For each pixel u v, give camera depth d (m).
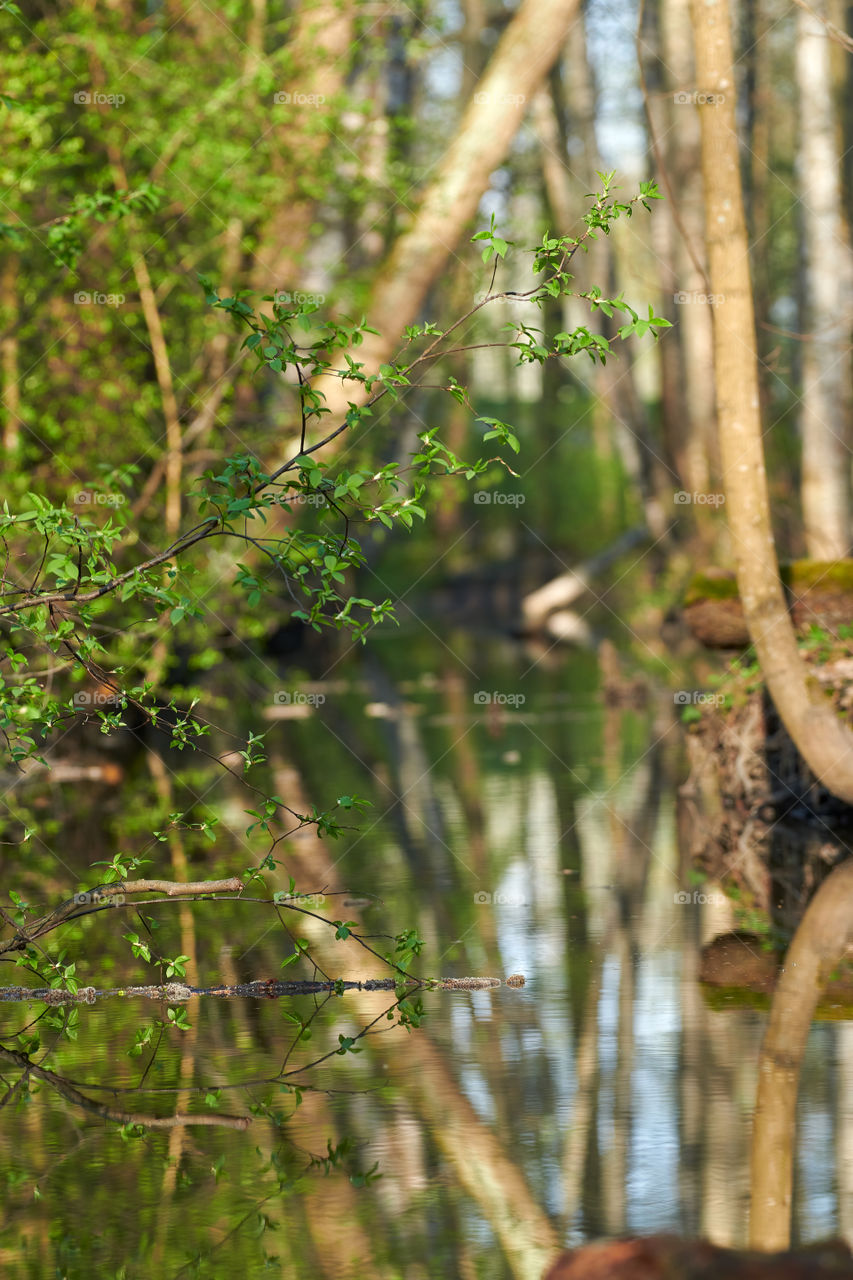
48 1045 5.06
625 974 5.81
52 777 12.07
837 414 17.91
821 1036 4.86
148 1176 3.81
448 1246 3.34
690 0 8.38
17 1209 3.61
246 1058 4.85
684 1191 3.61
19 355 11.96
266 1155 3.94
